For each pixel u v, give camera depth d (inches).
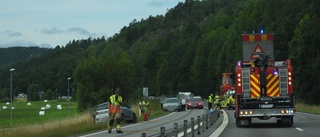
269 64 963.3
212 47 5132.9
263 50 1129.4
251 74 959.6
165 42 6574.8
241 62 975.6
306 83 2738.7
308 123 1104.8
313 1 3149.6
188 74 5679.1
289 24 3312.0
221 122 1194.6
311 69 2706.7
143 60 6584.6
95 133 968.3
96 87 2933.1
